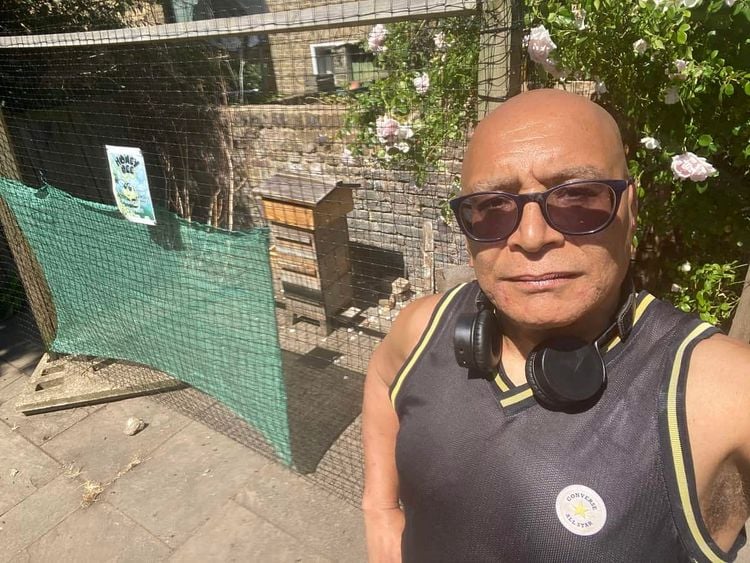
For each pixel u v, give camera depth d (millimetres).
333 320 4555
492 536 867
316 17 1941
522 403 875
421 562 999
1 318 5047
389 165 3562
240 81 5961
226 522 2766
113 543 2711
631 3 1909
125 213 3217
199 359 3299
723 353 782
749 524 2113
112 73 5680
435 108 3121
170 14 6344
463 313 1030
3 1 5293
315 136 5129
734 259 2283
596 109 859
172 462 3168
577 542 789
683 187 2197
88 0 5750
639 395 803
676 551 778
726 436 733
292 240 4344
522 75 2002
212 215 6121
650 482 769
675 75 1897
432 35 3252
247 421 3174
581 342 844
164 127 6035
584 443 812
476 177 846
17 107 5266
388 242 4895
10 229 3914
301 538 2645
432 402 988
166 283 3256
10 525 2859
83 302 3842
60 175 5605
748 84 1786
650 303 885
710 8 1780
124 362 4043
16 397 3881
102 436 3422
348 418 3434
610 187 778
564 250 784
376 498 1263
